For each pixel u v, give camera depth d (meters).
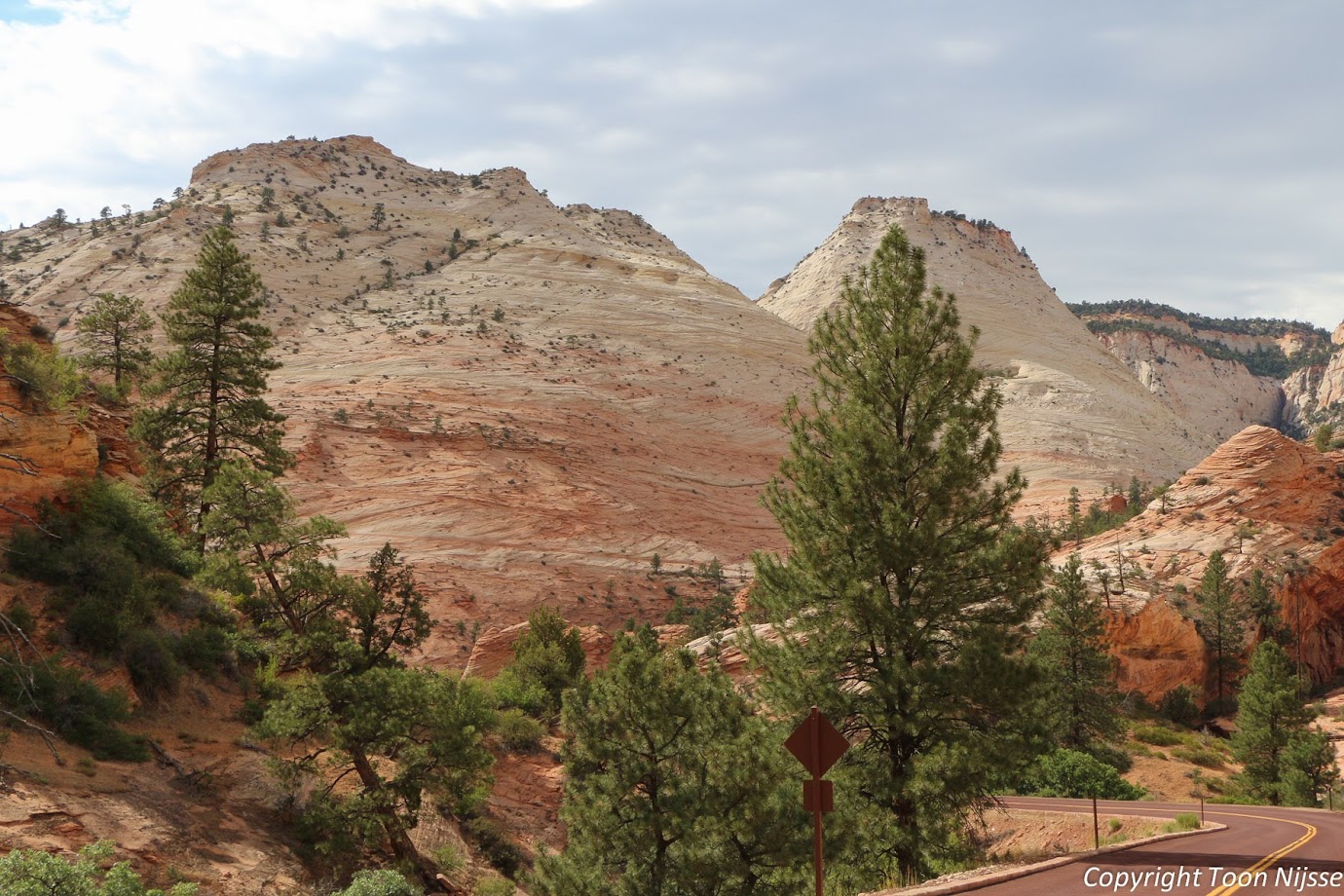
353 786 27.12
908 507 22.72
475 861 29.22
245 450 43.31
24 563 25.62
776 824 19.22
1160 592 79.94
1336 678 83.38
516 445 149.12
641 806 20.95
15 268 189.25
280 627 27.14
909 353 23.25
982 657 21.12
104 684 24.31
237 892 20.00
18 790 19.19
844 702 21.98
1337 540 86.69
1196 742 63.06
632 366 196.75
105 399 42.56
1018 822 31.98
